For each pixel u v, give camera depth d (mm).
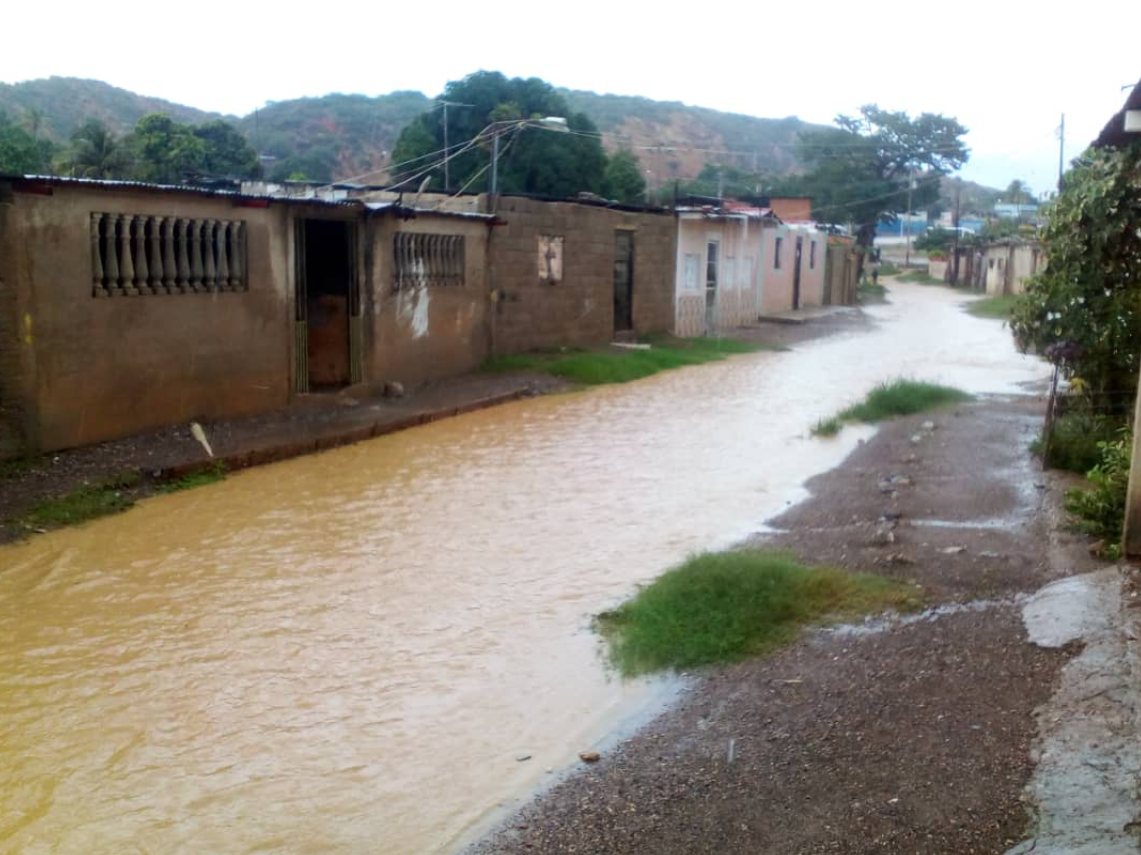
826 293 43125
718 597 6656
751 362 22422
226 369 12594
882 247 94625
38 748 5156
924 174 78375
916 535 8133
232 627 6719
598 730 5328
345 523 9133
